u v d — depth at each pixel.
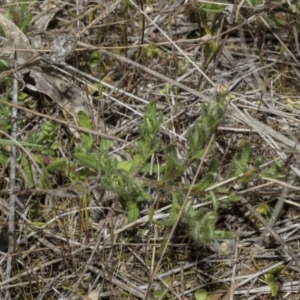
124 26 0.66
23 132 0.62
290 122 0.64
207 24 0.67
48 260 0.59
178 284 0.58
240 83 0.67
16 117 0.61
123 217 0.60
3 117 0.61
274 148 0.60
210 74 0.67
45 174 0.56
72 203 0.60
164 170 0.59
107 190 0.58
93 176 0.59
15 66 0.63
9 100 0.64
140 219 0.58
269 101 0.65
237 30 0.70
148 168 0.59
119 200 0.60
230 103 0.62
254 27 0.69
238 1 0.66
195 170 0.61
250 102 0.65
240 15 0.67
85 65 0.67
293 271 0.58
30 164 0.61
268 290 0.58
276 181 0.56
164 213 0.60
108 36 0.69
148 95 0.66
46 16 0.69
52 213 0.60
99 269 0.58
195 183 0.60
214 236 0.52
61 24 0.70
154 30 0.69
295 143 0.59
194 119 0.65
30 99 0.65
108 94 0.65
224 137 0.63
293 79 0.67
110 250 0.59
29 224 0.59
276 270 0.57
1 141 0.57
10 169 0.59
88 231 0.59
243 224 0.60
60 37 0.62
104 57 0.68
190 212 0.54
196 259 0.58
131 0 0.65
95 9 0.67
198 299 0.57
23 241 0.59
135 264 0.59
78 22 0.68
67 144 0.63
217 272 0.58
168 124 0.64
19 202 0.60
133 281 0.58
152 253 0.59
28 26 0.67
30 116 0.64
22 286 0.57
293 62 0.67
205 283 0.58
